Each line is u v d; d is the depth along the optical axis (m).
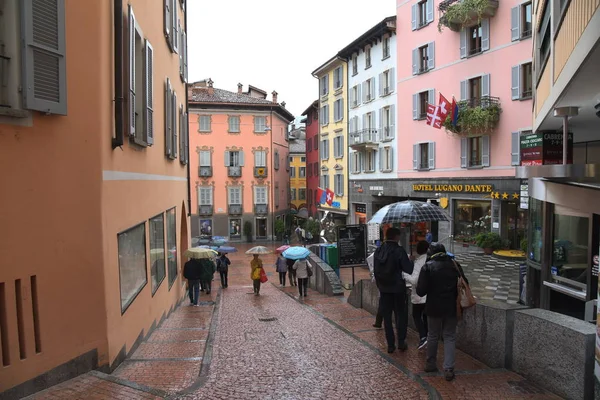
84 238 5.91
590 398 4.75
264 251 17.41
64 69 5.48
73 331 5.75
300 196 81.25
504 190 24.34
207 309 13.97
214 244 39.12
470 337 6.78
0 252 4.88
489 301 6.71
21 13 4.98
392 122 33.97
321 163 48.22
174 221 14.73
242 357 7.14
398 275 7.05
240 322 10.62
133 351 7.75
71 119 5.76
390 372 6.16
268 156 54.03
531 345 5.59
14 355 5.02
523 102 23.34
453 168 27.97
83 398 5.10
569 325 5.06
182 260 19.02
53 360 5.47
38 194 5.30
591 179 7.48
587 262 10.09
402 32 32.28
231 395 5.39
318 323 9.82
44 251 5.38
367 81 37.50
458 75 27.41
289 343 7.98
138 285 8.54
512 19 23.62
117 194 7.01
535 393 5.26
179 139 16.80
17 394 5.03
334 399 5.26
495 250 24.50
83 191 5.91
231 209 53.25
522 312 5.77
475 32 26.42
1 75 4.86
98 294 6.09
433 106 25.70
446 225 28.77
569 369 4.96
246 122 53.34
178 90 16.58
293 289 19.73
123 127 7.39
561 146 10.96
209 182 52.91
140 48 9.17
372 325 9.38
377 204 37.50
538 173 6.95
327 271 17.17
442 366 6.31
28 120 5.18
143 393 5.30
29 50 5.01
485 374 5.92
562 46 7.52
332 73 44.84
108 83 6.61
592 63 5.86
